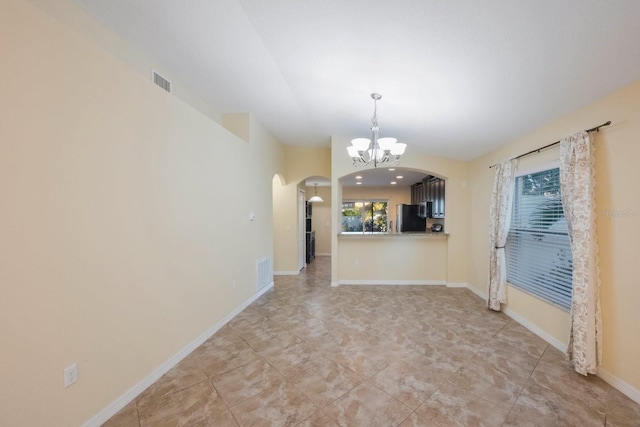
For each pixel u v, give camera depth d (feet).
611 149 6.88
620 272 6.64
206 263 9.44
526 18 4.99
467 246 15.94
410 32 5.98
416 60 6.99
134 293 6.46
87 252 5.32
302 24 6.34
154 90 7.08
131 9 6.52
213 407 6.07
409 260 16.76
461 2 4.90
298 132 15.62
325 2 5.53
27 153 4.34
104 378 5.67
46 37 4.58
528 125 9.59
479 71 6.96
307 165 19.21
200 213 9.09
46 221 4.62
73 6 6.32
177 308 7.96
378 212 31.30
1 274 4.05
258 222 14.08
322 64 7.98
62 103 4.85
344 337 9.57
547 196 9.46
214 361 8.00
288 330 10.16
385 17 5.65
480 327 10.39
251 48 7.84
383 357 8.21
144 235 6.76
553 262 9.16
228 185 10.96
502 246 11.64
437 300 13.65
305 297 14.19
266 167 15.08
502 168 11.60
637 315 6.27
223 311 10.57
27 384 4.37
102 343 5.64
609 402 6.19
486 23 5.31
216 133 10.08
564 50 5.64
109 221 5.80
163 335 7.39
